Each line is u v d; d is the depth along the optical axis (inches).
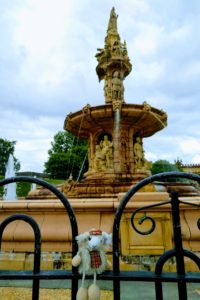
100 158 343.0
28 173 1456.7
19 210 153.9
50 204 150.9
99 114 335.3
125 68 433.4
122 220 138.2
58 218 149.6
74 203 150.2
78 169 1505.9
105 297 103.0
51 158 1590.8
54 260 138.5
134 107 329.4
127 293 110.5
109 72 426.6
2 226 55.8
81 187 299.9
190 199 145.3
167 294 109.0
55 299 102.5
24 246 144.5
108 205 145.9
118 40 433.7
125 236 136.3
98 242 53.5
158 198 140.4
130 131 356.5
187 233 137.1
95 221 145.0
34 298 52.3
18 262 139.6
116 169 335.9
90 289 51.2
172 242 133.8
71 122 365.4
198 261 50.3
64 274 53.9
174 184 318.7
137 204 136.9
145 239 134.6
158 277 50.6
